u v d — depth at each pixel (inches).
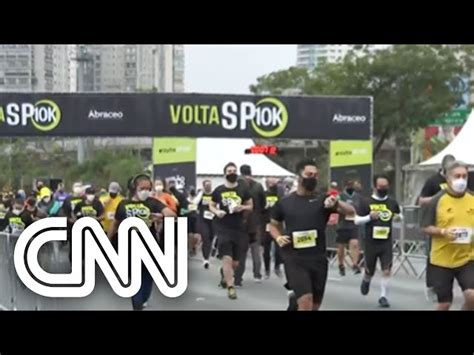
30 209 690.8
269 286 589.9
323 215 343.6
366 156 904.3
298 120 898.1
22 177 1849.2
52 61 2249.0
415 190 1178.0
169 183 801.6
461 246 345.4
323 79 1895.9
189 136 893.8
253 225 618.8
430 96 1740.9
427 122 1756.9
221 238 523.5
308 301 340.5
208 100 893.8
